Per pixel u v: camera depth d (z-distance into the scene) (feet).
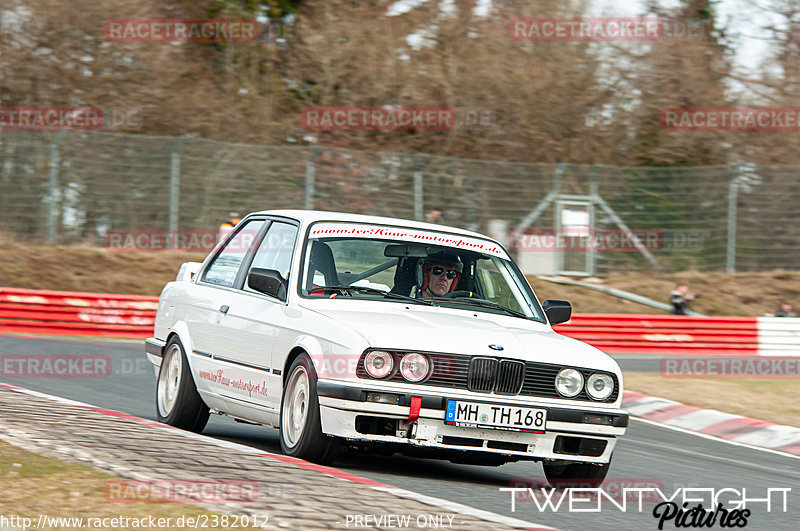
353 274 59.06
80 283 182.50
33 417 56.75
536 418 52.47
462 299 60.29
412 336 52.13
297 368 54.29
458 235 64.13
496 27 258.98
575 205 211.20
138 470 43.65
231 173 200.44
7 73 225.56
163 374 68.85
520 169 209.05
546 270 208.03
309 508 39.34
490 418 51.72
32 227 191.93
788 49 277.03
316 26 260.62
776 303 208.13
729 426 100.83
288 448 54.29
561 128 253.24
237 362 60.13
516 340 54.39
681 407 108.99
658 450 81.61
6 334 134.51
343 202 202.28
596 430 53.93
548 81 253.24
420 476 56.13
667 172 217.36
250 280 57.88
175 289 70.79
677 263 215.51
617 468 68.54
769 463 81.05
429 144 250.57
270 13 262.67
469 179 206.90
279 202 200.54
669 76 260.21
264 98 249.96
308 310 55.72
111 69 233.96
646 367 148.46
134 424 58.54
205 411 65.82
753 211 218.79
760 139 261.24
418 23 260.21
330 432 51.24
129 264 192.34
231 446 53.57
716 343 178.09
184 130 237.66
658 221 215.72
